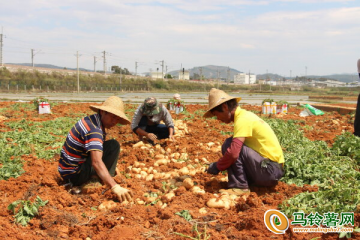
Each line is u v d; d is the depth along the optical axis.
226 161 5.04
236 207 4.61
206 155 7.32
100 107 4.92
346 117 14.39
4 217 4.38
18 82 58.59
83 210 4.65
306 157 6.14
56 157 7.11
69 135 5.05
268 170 4.94
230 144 5.14
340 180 5.10
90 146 4.81
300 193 4.77
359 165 6.40
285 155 6.05
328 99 35.66
